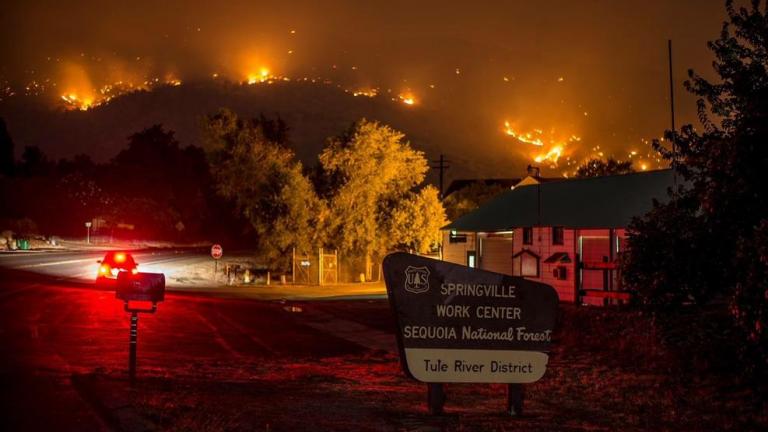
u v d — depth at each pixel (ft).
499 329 32.27
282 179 166.71
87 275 142.82
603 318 63.46
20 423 27.53
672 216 41.78
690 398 39.60
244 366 47.29
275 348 59.41
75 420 28.30
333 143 168.45
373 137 165.27
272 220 163.12
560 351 57.88
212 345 58.18
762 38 38.22
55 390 33.71
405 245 173.06
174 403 31.14
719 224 38.37
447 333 31.91
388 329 78.07
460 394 39.78
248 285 151.64
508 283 32.48
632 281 44.01
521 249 113.50
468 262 133.59
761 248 31.27
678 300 43.21
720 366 47.06
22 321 64.18
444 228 127.95
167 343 56.90
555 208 111.65
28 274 135.64
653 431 31.83
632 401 38.88
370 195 166.91
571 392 41.27
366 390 39.45
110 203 309.63
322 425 29.55
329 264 162.20
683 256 40.91
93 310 76.79
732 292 41.09
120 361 45.06
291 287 149.38
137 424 26.73
